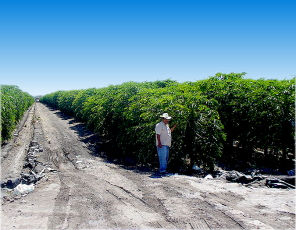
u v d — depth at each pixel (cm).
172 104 753
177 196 497
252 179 660
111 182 604
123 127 999
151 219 394
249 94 873
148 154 791
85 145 1175
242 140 916
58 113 3238
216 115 777
